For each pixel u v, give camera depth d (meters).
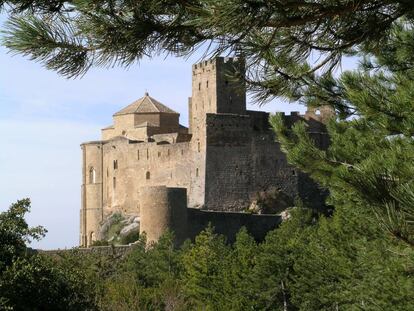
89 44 14.78
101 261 93.25
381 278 36.19
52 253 72.38
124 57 14.93
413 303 33.25
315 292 70.62
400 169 19.45
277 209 126.62
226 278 86.25
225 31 14.03
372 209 17.06
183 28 14.58
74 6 14.22
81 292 41.88
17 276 36.12
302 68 19.28
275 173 129.38
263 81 19.17
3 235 37.72
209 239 101.81
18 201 38.78
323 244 66.50
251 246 95.88
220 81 129.62
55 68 14.89
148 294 77.00
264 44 15.59
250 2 13.69
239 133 128.50
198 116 132.38
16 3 14.16
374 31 16.81
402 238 16.03
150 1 14.12
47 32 14.47
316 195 130.88
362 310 38.03
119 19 14.51
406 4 16.36
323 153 25.47
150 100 157.62
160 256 97.81
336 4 15.05
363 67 28.19
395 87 27.06
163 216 112.12
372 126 26.77
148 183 139.12
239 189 127.62
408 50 25.00
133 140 145.88
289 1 14.38
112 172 147.00
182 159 132.50
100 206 149.00
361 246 41.22
